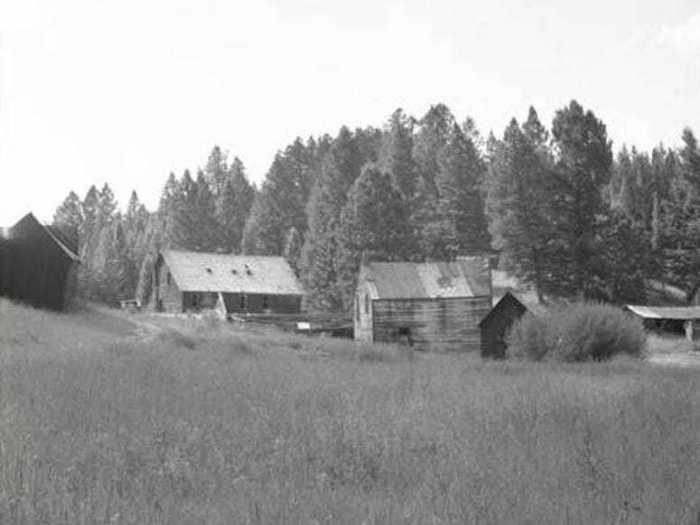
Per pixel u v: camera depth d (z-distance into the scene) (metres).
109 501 7.17
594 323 41.12
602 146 93.38
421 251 109.00
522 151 91.56
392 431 10.77
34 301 56.03
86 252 165.38
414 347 65.00
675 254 103.25
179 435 10.42
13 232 56.91
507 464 8.98
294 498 7.33
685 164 108.31
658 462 8.87
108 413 12.14
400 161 127.75
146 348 31.08
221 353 31.80
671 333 80.88
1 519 6.51
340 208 119.81
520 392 15.80
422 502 7.32
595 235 88.06
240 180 170.38
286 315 71.00
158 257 86.38
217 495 7.77
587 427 10.66
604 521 6.86
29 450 8.87
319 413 12.65
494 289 94.19
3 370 18.12
